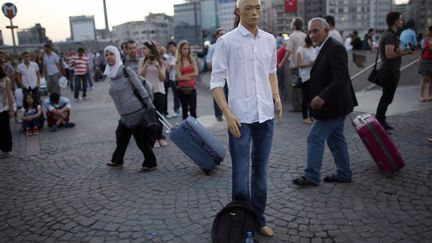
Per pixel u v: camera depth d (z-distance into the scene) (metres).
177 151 6.39
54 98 8.84
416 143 5.87
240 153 3.18
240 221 3.09
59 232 3.81
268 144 3.31
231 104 3.19
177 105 9.77
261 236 3.47
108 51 5.21
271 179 4.85
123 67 5.24
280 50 10.78
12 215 4.26
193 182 4.94
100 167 5.82
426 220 3.60
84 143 7.39
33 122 8.44
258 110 3.16
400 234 3.39
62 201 4.58
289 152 5.94
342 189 4.39
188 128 5.07
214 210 4.07
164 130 8.03
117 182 5.12
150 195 4.59
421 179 4.53
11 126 9.64
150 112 5.30
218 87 3.13
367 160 5.31
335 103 4.20
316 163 4.46
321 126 4.35
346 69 4.14
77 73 14.07
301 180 4.55
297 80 7.96
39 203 4.56
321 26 4.23
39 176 5.56
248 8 3.02
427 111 7.94
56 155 6.64
